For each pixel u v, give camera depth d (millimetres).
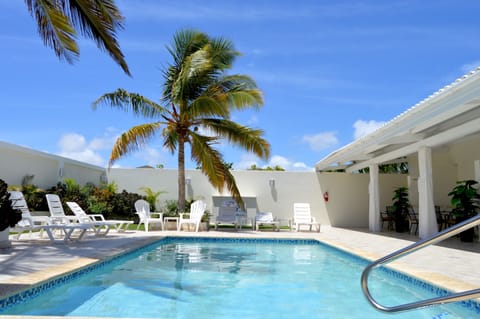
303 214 14836
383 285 5934
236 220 14633
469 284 4848
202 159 13406
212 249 9930
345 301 5004
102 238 10117
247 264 7738
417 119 8609
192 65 12789
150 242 9570
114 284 5676
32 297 4551
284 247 10586
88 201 14398
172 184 16828
